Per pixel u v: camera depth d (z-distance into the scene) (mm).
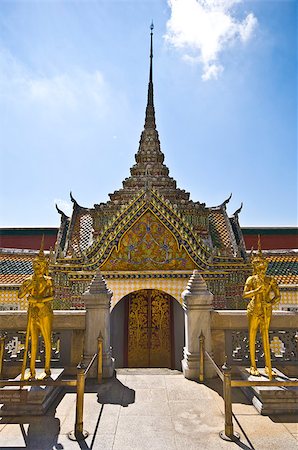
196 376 8719
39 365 8828
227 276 14945
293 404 6645
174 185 20359
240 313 9258
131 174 21391
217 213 21844
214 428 6027
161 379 8727
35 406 6590
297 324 9039
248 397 7465
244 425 6160
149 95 24656
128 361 16016
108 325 9328
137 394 7656
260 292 7695
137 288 14875
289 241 28344
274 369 8195
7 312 9211
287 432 5902
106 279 14914
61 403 7152
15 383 6336
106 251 15398
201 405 7031
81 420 5883
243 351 9102
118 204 17969
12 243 27734
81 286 15047
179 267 15305
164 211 15695
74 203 20984
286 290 18781
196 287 9438
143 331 16422
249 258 17109
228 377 5930
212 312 9320
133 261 15375
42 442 5574
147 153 22109
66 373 8922
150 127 23453
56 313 9273
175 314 16562
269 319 7637
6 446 5445
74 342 9211
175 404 7086
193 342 9039
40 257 7629
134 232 15664
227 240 19547
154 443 5523
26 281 7543
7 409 6570
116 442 5555
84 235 19547
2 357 8055
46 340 7605
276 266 21000
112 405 7023
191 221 18406
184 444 5488
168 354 16094
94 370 8734
